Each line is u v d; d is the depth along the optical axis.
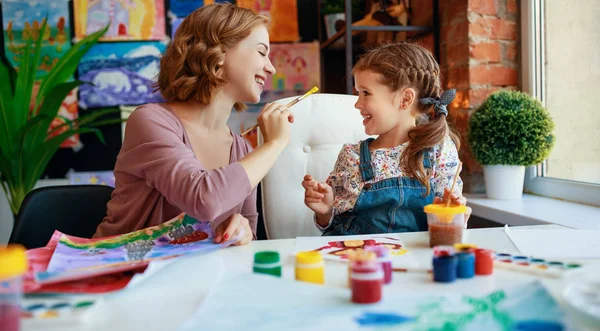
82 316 0.56
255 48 1.18
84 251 0.86
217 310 0.56
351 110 1.60
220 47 1.15
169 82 1.21
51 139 2.24
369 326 0.51
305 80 2.64
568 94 1.79
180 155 1.03
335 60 2.62
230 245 0.95
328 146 1.57
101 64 2.57
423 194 1.33
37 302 0.61
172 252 0.84
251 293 0.61
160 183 1.02
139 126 1.10
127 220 1.14
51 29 2.55
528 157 1.75
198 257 0.86
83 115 2.57
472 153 1.86
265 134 1.09
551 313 0.53
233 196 0.97
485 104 1.81
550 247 0.87
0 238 2.55
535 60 1.95
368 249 0.72
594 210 1.58
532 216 1.50
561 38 1.82
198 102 1.23
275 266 0.72
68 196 1.34
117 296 0.65
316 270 0.69
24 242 1.24
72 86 2.22
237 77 1.18
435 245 0.89
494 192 1.87
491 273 0.73
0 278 0.48
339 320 0.53
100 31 2.40
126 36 2.57
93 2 2.55
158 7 2.58
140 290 0.68
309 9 2.64
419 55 1.40
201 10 1.19
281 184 1.52
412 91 1.36
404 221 1.33
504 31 2.00
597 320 0.50
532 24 1.93
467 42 1.97
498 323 0.51
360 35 2.44
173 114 1.18
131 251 0.85
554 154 1.90
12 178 2.27
